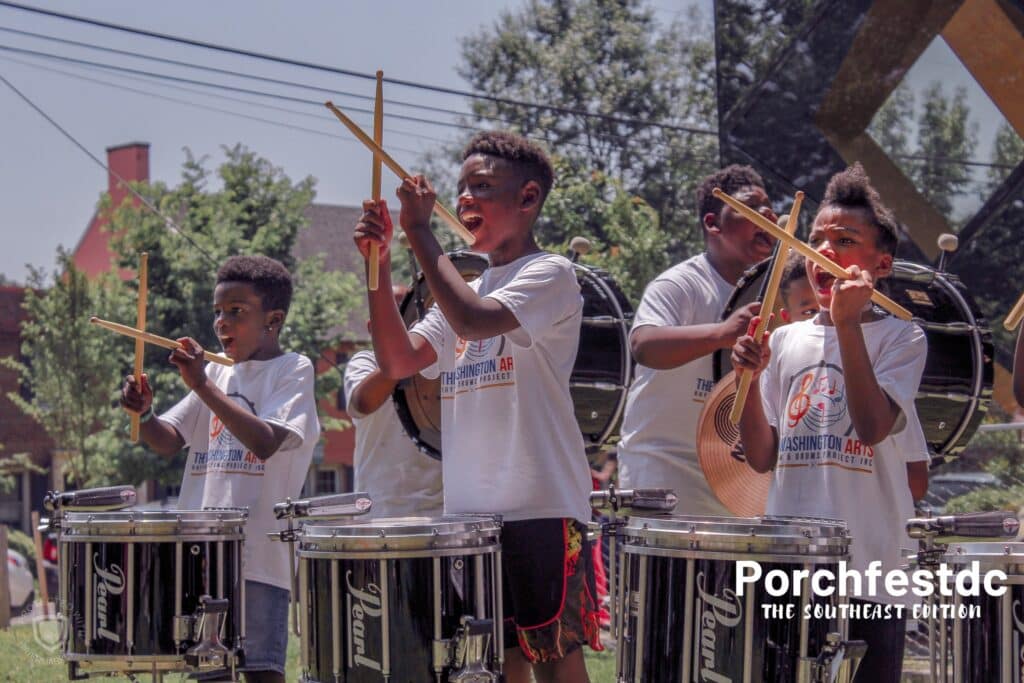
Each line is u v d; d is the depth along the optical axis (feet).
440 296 13.15
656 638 12.13
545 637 13.57
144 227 96.22
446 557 12.60
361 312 112.47
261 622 18.37
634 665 12.36
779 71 27.81
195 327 94.58
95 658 15.69
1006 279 26.58
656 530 12.17
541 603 13.57
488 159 14.78
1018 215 26.43
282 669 18.54
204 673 16.42
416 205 13.33
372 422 20.40
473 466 14.07
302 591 13.23
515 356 13.93
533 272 13.93
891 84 27.25
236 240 96.78
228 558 15.97
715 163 78.79
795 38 27.68
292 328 96.78
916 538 12.49
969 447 26.76
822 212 15.24
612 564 14.52
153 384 92.99
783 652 11.63
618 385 19.17
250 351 19.77
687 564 11.95
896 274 19.38
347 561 12.75
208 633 15.48
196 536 15.74
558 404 14.10
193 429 19.84
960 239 26.96
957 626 12.19
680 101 81.56
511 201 14.70
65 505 17.30
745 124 28.02
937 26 26.71
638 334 18.06
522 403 13.85
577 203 61.77
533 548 13.60
